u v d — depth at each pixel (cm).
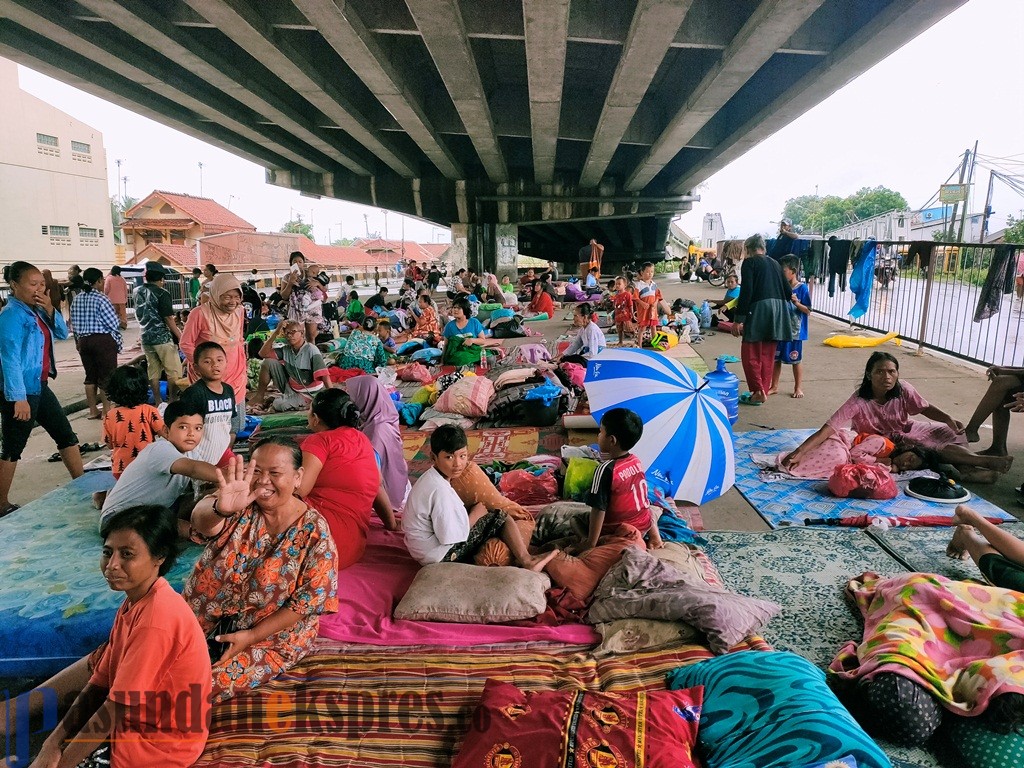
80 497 496
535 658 293
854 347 1044
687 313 1275
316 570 290
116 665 234
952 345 927
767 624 323
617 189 3077
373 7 1213
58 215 3077
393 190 3098
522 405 677
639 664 284
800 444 572
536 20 1052
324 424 396
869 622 306
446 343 1008
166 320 797
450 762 242
